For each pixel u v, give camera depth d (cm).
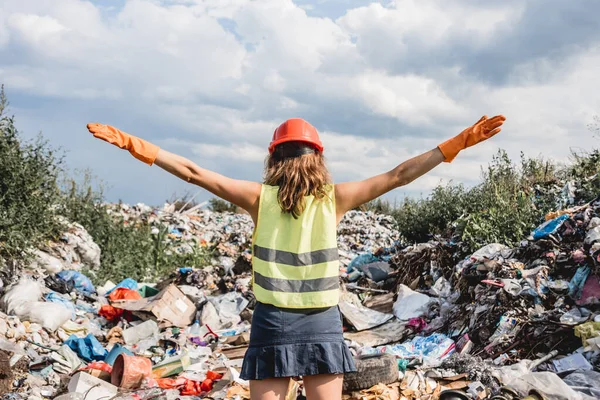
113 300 905
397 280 958
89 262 1116
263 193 269
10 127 920
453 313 745
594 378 500
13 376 534
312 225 263
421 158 259
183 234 1762
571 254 684
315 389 253
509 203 1009
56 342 677
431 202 1320
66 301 812
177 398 526
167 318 823
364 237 1731
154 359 696
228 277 1044
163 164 258
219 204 2348
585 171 1072
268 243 262
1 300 723
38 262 918
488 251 816
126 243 1378
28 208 912
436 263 922
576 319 598
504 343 617
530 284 670
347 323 792
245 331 826
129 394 527
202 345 766
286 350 249
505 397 458
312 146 275
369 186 264
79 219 1313
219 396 533
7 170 892
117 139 253
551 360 559
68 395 503
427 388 536
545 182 1134
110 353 629
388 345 730
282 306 253
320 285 255
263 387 253
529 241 764
